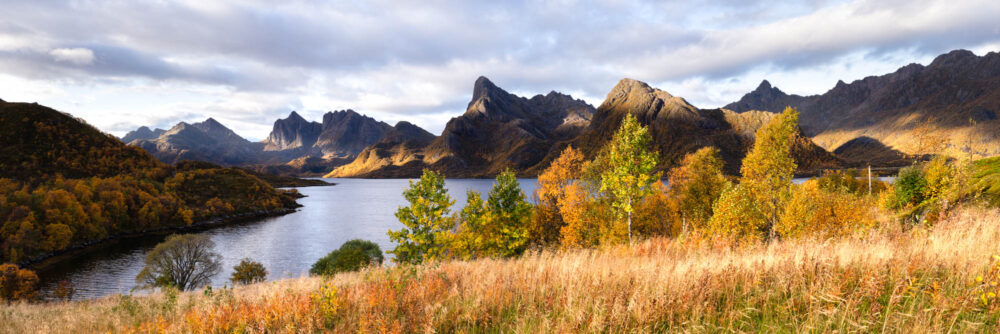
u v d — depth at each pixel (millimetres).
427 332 5109
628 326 4734
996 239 6691
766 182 22547
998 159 20438
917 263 5199
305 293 7613
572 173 44094
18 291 45500
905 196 21984
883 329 3770
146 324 7719
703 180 37062
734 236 14578
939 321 3758
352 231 112438
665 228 37719
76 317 10359
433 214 24094
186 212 122188
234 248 89375
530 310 5559
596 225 34375
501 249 28938
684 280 5621
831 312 4051
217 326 6645
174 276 50094
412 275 8328
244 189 172250
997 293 3803
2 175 145125
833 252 6469
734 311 4652
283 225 125375
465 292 6617
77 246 89625
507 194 29797
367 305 6367
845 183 46469
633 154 23547
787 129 21609
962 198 15430
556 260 9180
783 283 5109
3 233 75250
